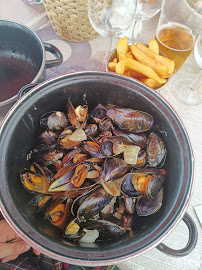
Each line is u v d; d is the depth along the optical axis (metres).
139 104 0.23
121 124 0.23
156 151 0.23
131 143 0.23
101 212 0.21
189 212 0.26
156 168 0.23
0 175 0.18
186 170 0.19
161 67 0.27
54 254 0.16
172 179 0.21
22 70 0.34
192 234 0.21
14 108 0.21
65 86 0.22
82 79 0.22
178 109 0.32
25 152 0.23
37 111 0.23
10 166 0.20
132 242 0.18
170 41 0.32
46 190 0.21
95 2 0.26
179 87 0.34
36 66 0.33
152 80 0.27
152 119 0.23
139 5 0.30
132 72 0.28
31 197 0.21
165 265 0.23
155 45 0.28
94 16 0.28
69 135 0.23
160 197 0.21
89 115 0.25
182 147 0.20
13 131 0.20
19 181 0.21
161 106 0.22
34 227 0.18
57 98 0.23
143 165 0.23
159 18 0.36
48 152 0.23
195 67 0.36
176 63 0.32
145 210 0.21
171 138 0.21
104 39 0.37
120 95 0.24
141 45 0.28
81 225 0.20
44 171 0.22
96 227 0.20
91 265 0.16
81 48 0.36
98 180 0.21
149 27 0.38
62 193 0.21
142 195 0.21
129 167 0.22
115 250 0.17
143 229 0.19
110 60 0.29
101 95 0.24
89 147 0.23
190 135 0.30
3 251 0.22
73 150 0.23
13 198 0.18
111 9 0.27
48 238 0.17
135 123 0.23
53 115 0.24
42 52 0.28
